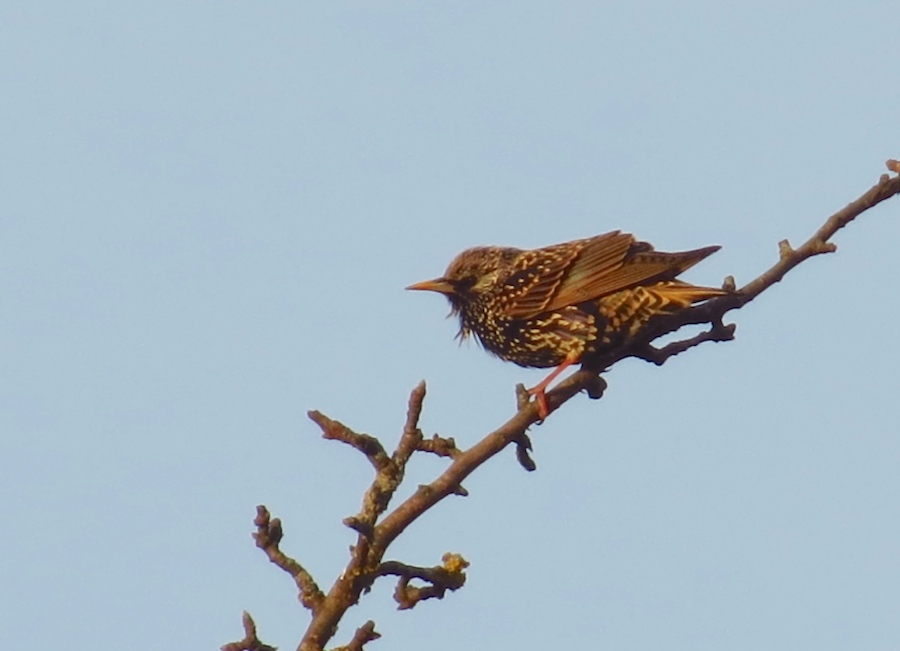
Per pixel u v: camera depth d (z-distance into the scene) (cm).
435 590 848
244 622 809
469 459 867
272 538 827
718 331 1170
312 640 804
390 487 812
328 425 815
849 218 1120
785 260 1132
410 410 829
